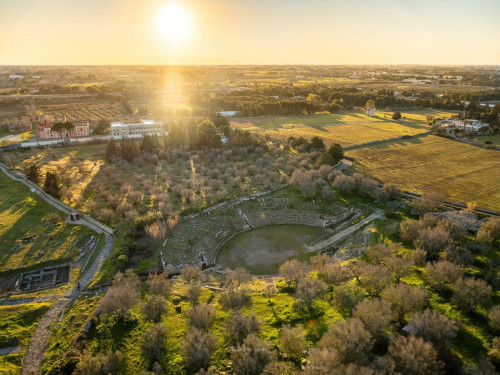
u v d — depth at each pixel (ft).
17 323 257.55
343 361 193.88
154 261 350.84
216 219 438.81
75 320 260.83
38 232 387.34
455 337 228.84
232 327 232.94
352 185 499.51
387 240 377.09
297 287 282.15
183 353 221.25
